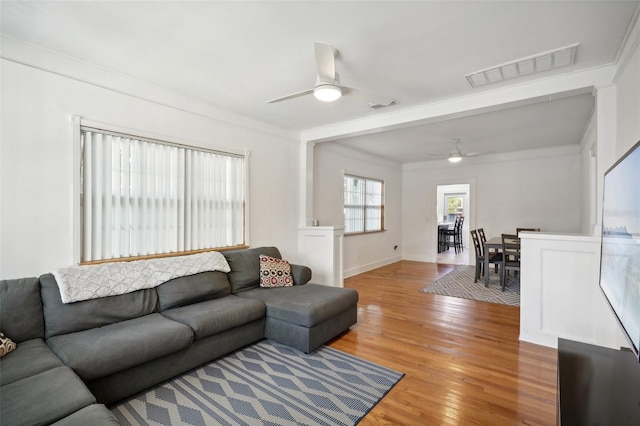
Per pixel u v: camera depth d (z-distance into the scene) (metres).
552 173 6.06
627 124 2.29
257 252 3.73
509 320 3.50
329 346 2.85
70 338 2.06
